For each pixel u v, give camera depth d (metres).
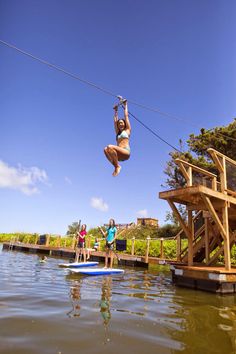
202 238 10.87
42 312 4.50
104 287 7.49
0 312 4.34
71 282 8.03
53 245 26.34
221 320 4.81
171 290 7.84
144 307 5.40
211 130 22.31
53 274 9.77
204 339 3.76
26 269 10.92
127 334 3.73
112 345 3.31
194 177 9.23
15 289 6.38
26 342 3.23
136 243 20.83
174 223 27.42
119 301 5.75
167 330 4.05
